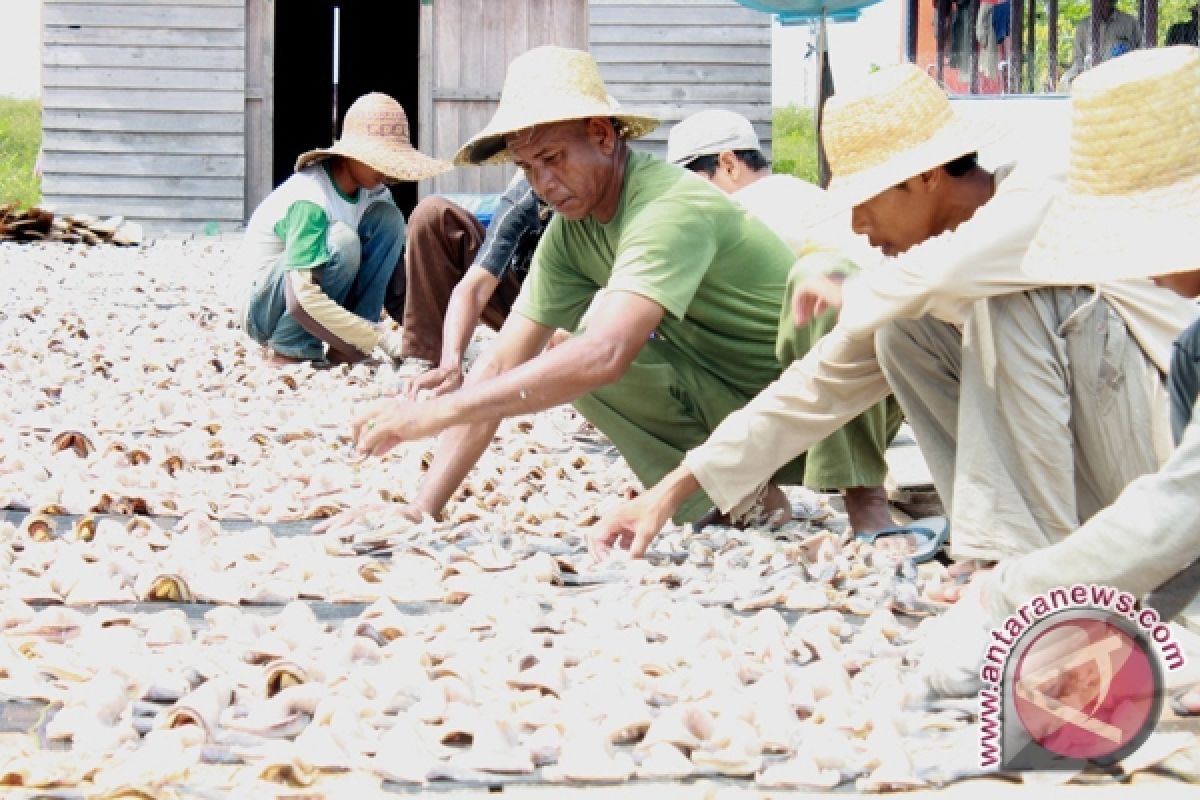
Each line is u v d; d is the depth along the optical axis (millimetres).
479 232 6355
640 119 3561
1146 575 2197
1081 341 2998
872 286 3170
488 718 2322
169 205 15180
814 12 11883
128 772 2176
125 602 3133
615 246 3703
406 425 3334
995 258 2994
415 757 2248
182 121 15109
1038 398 3018
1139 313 2973
